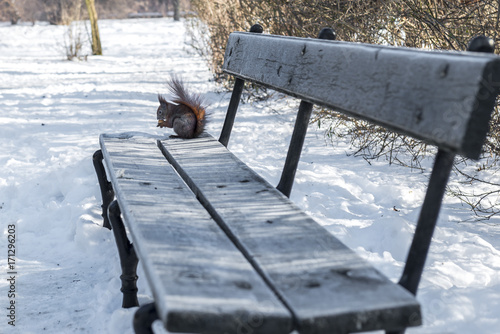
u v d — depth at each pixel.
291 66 2.98
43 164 5.50
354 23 5.49
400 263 2.92
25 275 3.35
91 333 2.67
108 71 14.41
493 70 1.68
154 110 8.39
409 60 2.03
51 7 35.50
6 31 29.34
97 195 4.38
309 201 3.95
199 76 12.25
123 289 2.73
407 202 3.97
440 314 2.38
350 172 4.71
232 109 3.96
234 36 4.04
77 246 3.72
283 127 6.64
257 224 2.13
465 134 1.70
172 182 2.71
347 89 2.39
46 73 14.02
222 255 1.85
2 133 6.96
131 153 3.25
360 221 3.58
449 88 1.79
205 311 1.45
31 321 2.81
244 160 5.16
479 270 2.83
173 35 27.28
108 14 45.44
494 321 2.30
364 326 1.53
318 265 1.79
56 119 7.87
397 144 5.48
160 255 1.79
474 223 3.57
